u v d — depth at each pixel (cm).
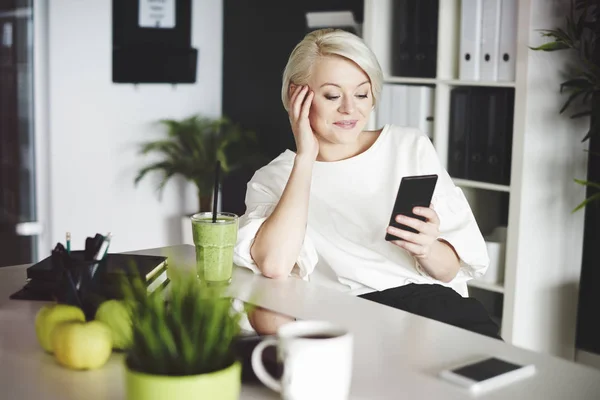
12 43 413
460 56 344
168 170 446
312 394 112
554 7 321
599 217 342
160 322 112
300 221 196
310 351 111
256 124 461
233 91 475
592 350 349
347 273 214
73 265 155
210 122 466
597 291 346
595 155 341
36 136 424
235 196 475
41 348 140
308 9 423
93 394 120
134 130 449
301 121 205
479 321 188
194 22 464
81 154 432
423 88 361
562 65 327
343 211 221
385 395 120
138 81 442
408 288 208
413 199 196
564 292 346
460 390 122
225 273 179
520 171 322
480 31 336
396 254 216
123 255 190
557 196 336
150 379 108
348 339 114
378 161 225
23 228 426
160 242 467
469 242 213
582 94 335
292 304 165
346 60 209
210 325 113
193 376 109
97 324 132
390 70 381
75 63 423
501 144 335
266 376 117
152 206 462
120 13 433
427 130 364
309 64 212
